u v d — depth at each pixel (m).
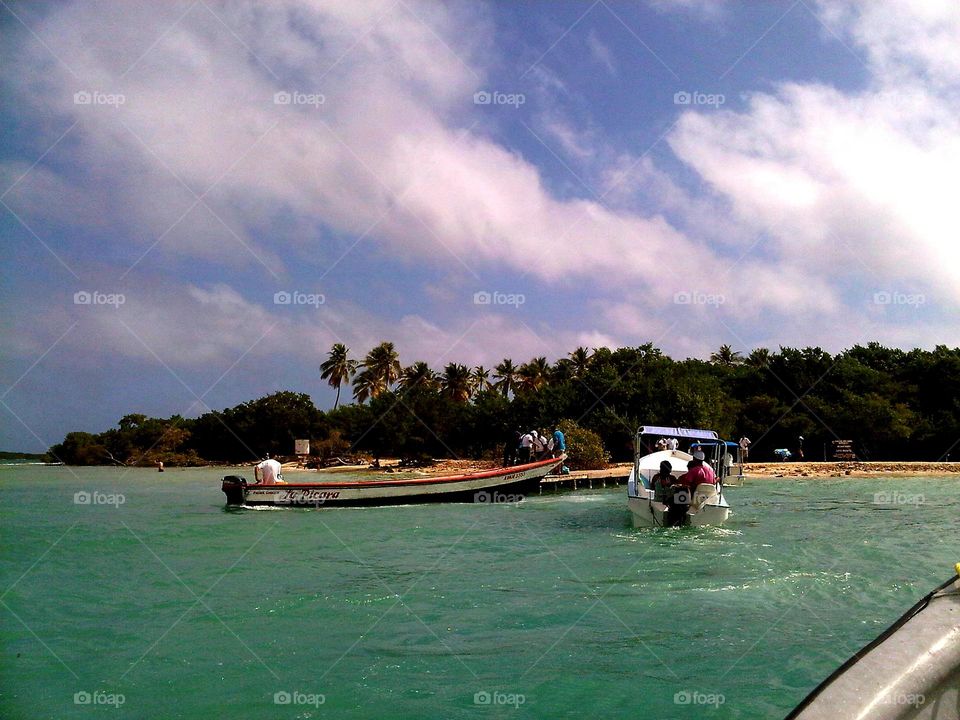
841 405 47.81
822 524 17.44
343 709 6.08
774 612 9.01
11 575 11.31
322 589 10.35
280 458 61.91
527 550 13.75
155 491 29.91
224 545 14.42
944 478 33.84
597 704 6.11
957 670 2.11
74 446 67.50
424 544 14.61
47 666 7.14
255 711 6.03
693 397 41.19
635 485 17.12
